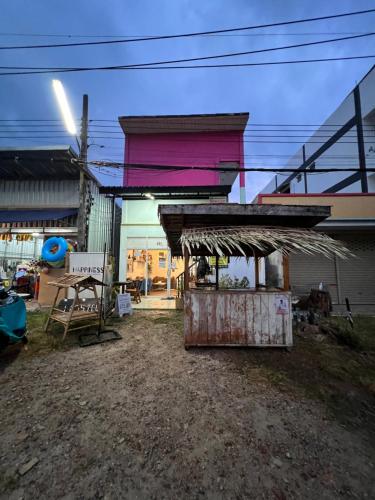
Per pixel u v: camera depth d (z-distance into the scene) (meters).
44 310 7.73
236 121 12.40
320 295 7.54
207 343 4.62
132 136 13.01
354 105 15.10
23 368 3.83
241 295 4.66
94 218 11.35
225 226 5.11
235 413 2.77
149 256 14.41
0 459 2.10
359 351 4.73
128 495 1.79
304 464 2.10
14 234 10.73
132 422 2.59
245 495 1.81
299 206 4.66
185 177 12.63
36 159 9.64
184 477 1.95
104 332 5.60
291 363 4.11
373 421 2.74
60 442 2.30
